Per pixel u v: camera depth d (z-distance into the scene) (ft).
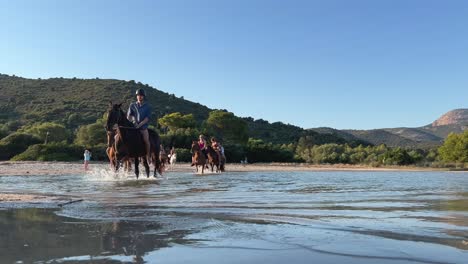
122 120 42.63
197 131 216.33
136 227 12.98
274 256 9.12
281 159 210.59
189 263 8.51
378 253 9.40
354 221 14.26
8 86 351.67
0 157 170.81
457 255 9.20
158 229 12.60
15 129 248.73
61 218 15.02
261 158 203.41
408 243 10.52
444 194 26.58
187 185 35.19
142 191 28.27
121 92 344.69
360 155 235.40
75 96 333.42
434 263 8.54
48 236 11.43
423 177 62.18
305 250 9.71
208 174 63.31
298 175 64.08
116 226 13.17
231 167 114.42
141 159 48.62
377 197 24.08
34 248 9.89
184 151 173.88
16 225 13.35
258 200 21.84
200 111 349.61
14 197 22.61
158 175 54.60
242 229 12.62
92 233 11.91
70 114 286.87
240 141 268.82
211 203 20.24
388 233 11.94
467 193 27.43
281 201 21.30
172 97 363.56
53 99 323.78
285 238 11.16
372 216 15.60
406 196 24.93
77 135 209.97
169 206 18.92
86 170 79.41
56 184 36.68
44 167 93.45
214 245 10.27
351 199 22.62
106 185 35.06
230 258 8.95
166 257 9.03
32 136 183.83
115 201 21.30
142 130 44.29
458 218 15.07
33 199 21.62
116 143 43.60
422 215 15.93
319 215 15.88
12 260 8.72
